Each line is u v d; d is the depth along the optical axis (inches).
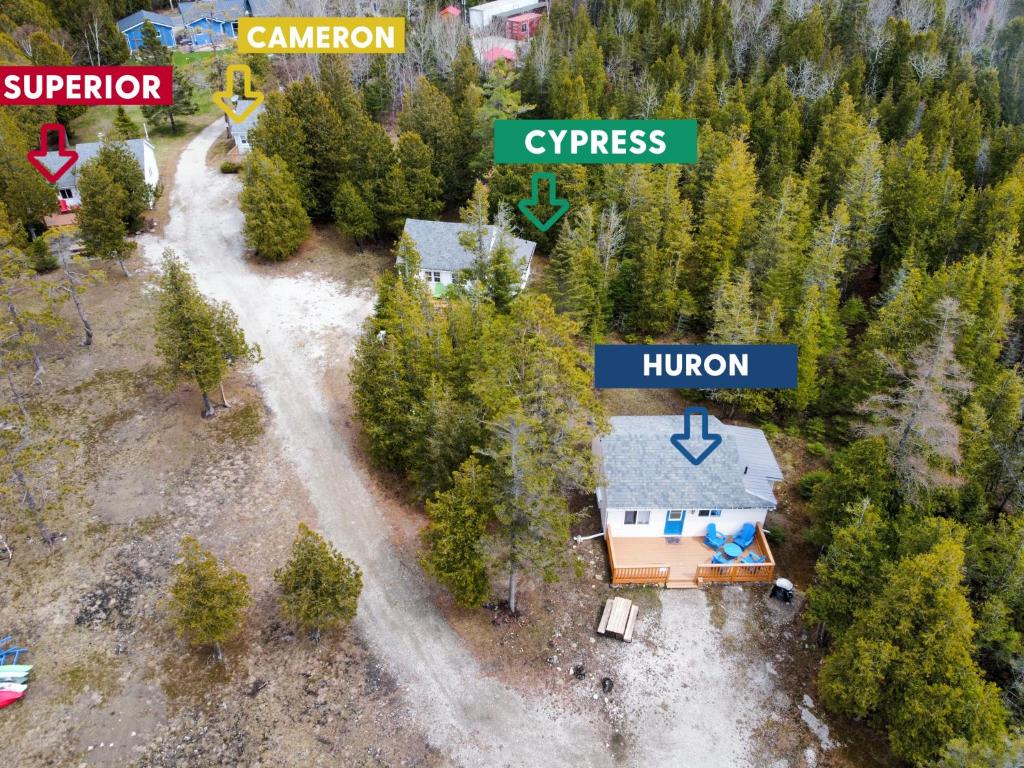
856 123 2576.3
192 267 2255.2
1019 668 1061.8
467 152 2598.4
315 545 1130.0
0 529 1390.3
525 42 3863.2
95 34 3351.4
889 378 1616.6
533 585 1343.5
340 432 1673.2
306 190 2416.3
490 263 1828.2
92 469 1537.9
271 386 1801.2
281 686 1160.8
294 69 3346.5
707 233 1994.3
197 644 1198.3
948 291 1701.5
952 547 978.1
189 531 1416.1
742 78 3282.5
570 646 1243.2
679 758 1091.3
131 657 1193.4
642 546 1416.1
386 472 1573.6
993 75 3034.0
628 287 2036.2
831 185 2397.9
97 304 2047.2
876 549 1146.0
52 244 1873.8
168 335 1544.0
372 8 3789.4
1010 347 1840.6
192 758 1064.8
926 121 2696.9
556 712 1143.6
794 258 1931.6
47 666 1171.9
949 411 1293.1
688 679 1197.7
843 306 2105.1
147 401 1727.4
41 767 1045.2
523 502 1135.6
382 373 1461.6
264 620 1256.8
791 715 1150.3
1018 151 2561.5
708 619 1293.1
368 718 1122.0
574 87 2780.5
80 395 1732.3
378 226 2352.4
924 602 990.4
